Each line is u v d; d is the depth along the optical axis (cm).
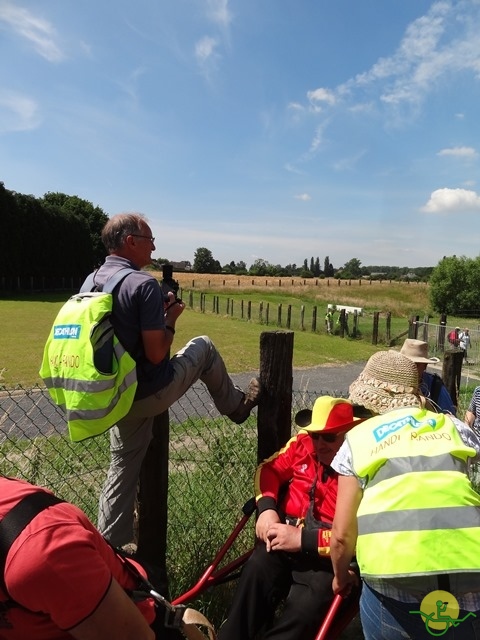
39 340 1524
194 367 275
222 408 305
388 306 3903
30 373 1016
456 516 159
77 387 218
